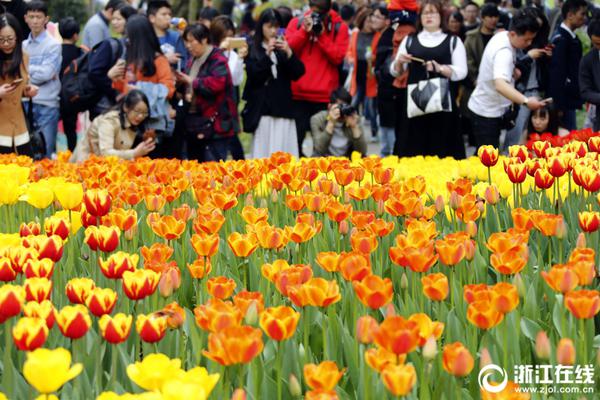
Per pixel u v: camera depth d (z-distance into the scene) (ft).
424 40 65.10
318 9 75.00
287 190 40.50
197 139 72.13
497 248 24.48
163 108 65.36
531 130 66.59
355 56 104.73
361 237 25.09
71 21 85.81
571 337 22.25
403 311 24.54
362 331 18.75
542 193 36.94
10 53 59.00
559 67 74.84
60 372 15.48
